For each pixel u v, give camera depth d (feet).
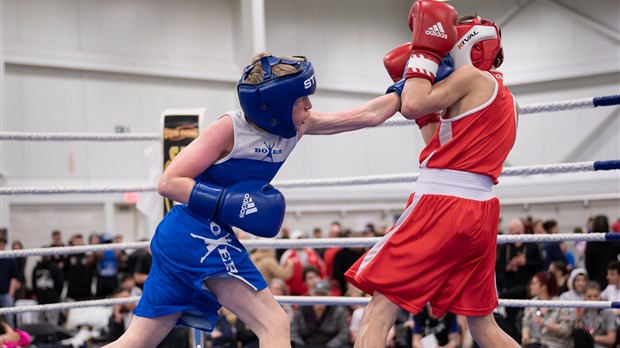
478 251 7.57
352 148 46.68
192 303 7.53
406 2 49.03
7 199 35.22
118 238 31.99
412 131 49.24
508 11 45.52
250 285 7.29
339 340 19.17
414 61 7.49
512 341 7.88
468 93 7.60
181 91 40.88
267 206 6.97
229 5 42.93
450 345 18.39
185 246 7.27
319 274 23.09
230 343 19.02
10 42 35.81
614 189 41.27
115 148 38.63
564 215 42.86
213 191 6.97
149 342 7.61
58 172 37.04
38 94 36.63
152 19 40.24
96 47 38.37
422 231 7.47
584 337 15.98
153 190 11.69
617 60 42.09
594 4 42.93
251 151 7.22
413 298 7.45
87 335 21.39
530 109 9.53
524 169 9.52
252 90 6.86
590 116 43.29
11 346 13.21
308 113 7.26
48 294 28.19
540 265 22.34
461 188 7.51
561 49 43.96
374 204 46.62
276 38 43.91
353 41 46.83
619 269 18.48
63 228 37.45
